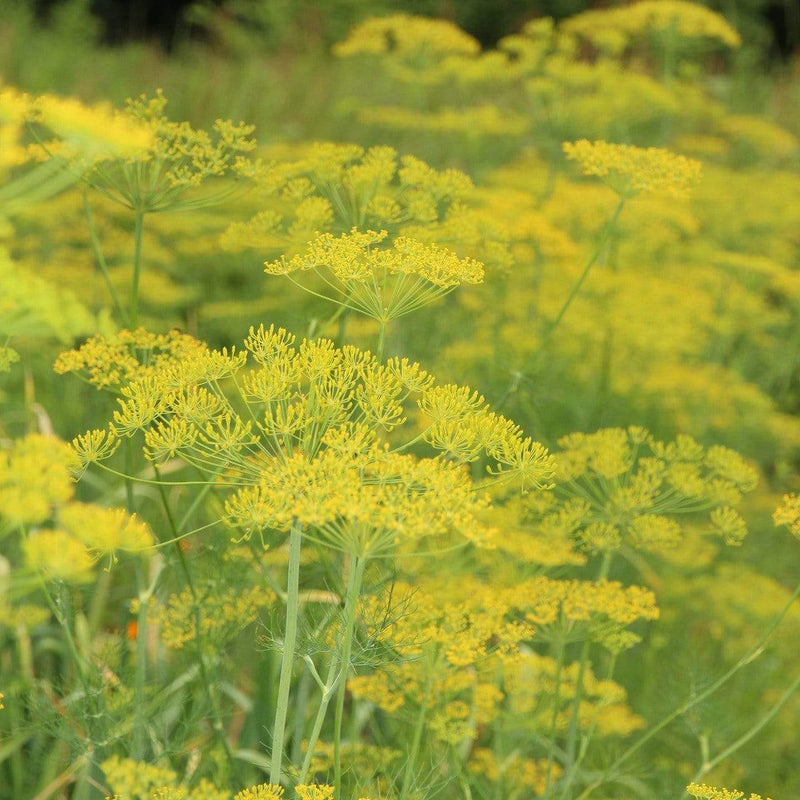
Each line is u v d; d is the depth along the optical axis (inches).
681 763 130.6
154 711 99.6
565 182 209.5
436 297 78.0
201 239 196.9
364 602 79.6
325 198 111.3
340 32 454.9
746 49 405.4
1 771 115.6
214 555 100.4
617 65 228.5
